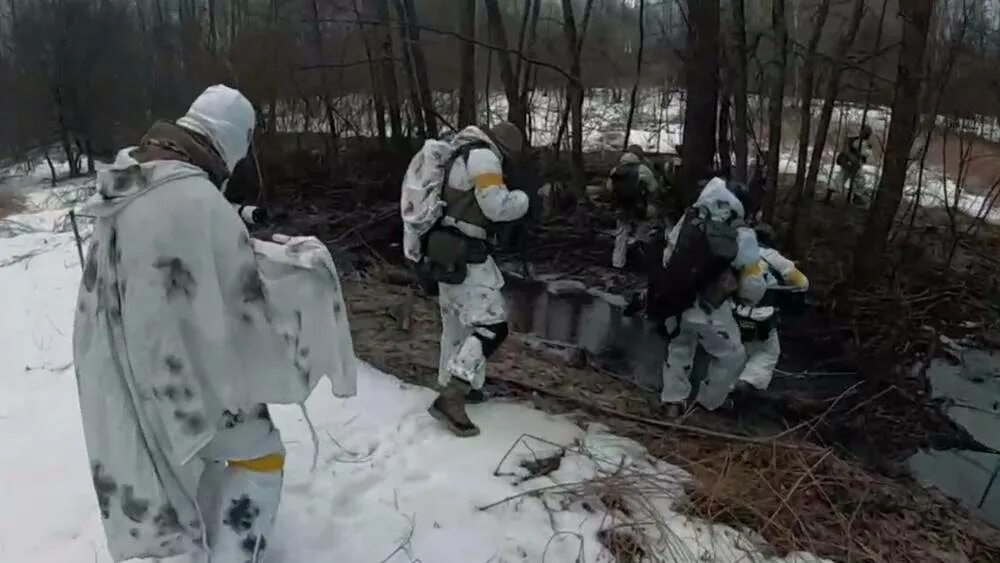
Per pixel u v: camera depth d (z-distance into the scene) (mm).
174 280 2650
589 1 13594
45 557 3359
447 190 4480
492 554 3516
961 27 11859
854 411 6312
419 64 12734
